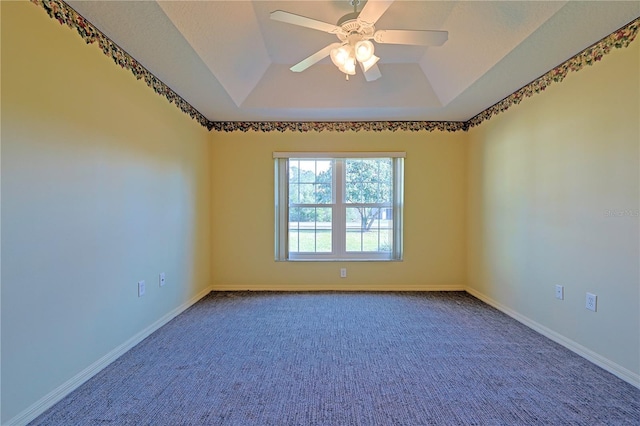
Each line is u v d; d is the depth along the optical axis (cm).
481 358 226
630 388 188
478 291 376
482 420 161
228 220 406
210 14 209
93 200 203
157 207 280
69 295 184
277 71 323
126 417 163
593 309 219
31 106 159
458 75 290
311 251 416
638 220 190
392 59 307
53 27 171
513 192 309
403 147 404
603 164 211
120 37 212
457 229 407
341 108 354
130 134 240
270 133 404
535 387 190
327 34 266
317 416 164
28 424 156
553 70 255
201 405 173
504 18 209
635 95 191
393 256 407
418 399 179
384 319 304
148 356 228
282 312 323
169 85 290
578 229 232
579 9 181
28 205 158
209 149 400
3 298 147
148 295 266
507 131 317
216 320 300
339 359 225
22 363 156
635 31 190
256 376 203
